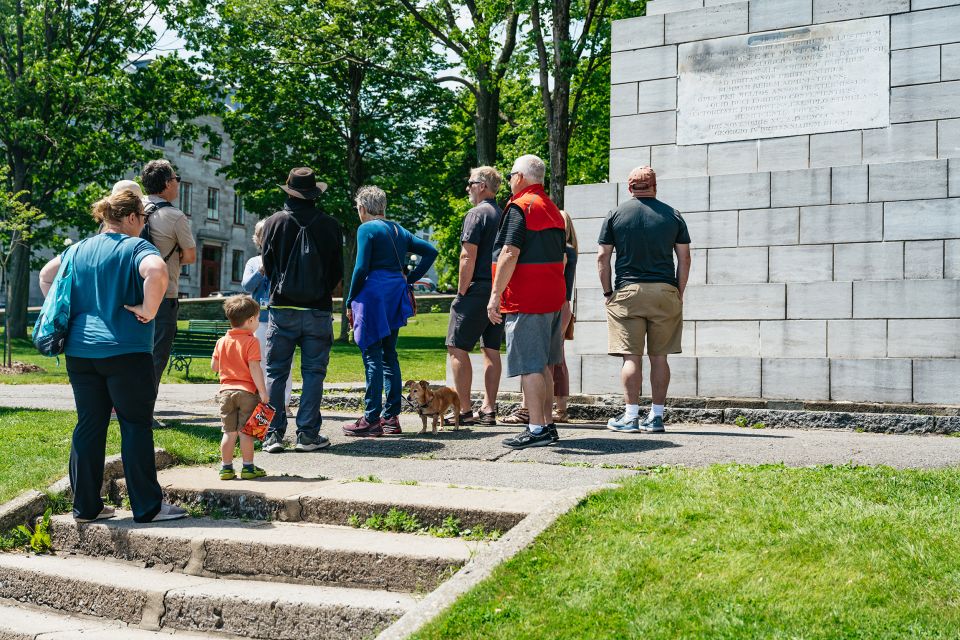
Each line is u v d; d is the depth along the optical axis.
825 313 8.27
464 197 30.77
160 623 4.09
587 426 7.64
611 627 3.12
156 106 26.95
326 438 6.61
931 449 6.06
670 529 3.89
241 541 4.39
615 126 9.59
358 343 7.12
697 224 8.91
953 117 8.19
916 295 7.93
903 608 3.11
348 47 25.73
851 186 8.34
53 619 4.28
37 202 26.19
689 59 9.29
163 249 6.98
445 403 7.19
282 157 29.12
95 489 4.96
